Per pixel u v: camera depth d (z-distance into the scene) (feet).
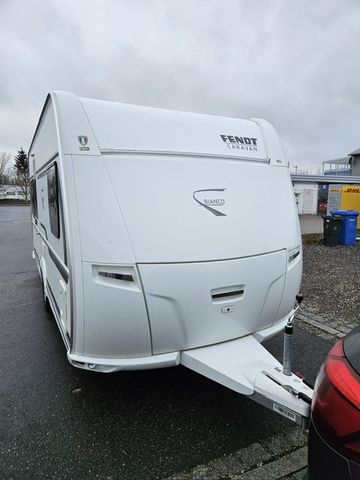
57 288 11.10
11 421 9.38
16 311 17.99
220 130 10.66
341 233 35.01
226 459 8.09
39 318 16.96
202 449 8.39
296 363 12.22
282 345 13.57
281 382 7.73
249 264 9.64
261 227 10.18
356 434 4.80
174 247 8.77
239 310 9.67
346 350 5.90
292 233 10.98
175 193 9.21
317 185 66.74
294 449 8.41
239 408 9.95
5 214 95.71
